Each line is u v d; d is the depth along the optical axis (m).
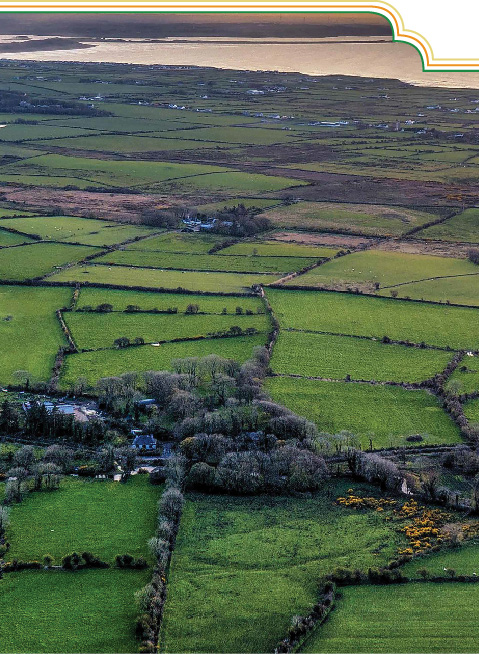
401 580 166.50
